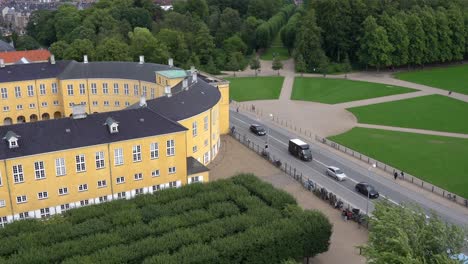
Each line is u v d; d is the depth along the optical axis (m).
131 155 96.31
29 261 66.88
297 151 124.50
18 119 154.88
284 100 188.38
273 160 122.44
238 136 141.88
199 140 115.62
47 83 155.75
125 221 78.50
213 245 70.75
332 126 154.12
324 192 100.31
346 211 91.94
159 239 72.06
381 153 128.62
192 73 138.25
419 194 103.75
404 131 148.62
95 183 94.44
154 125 99.31
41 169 88.88
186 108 113.31
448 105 176.88
